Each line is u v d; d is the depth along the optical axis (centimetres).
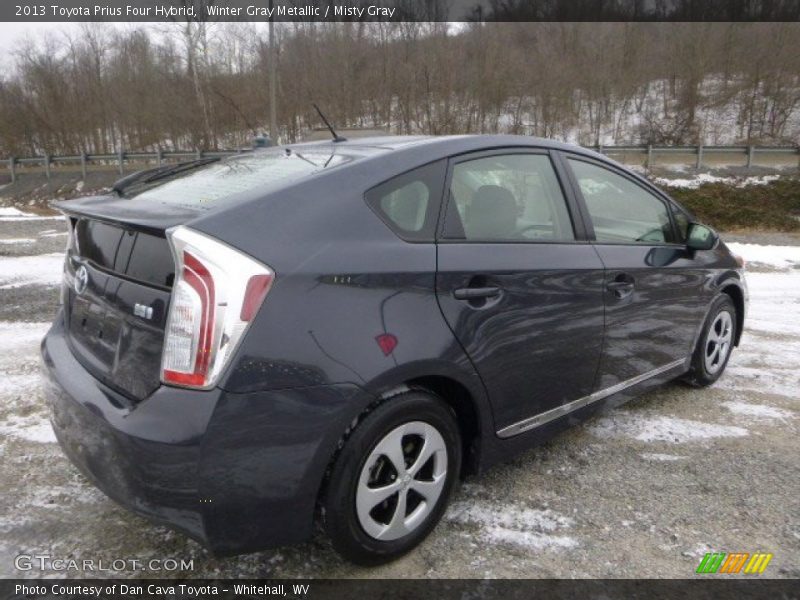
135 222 207
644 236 351
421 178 248
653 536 256
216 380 188
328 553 242
